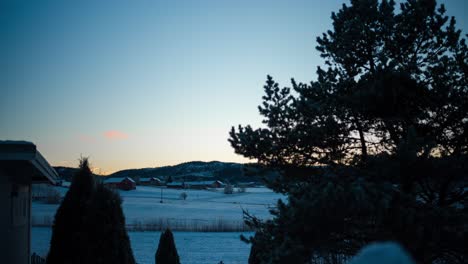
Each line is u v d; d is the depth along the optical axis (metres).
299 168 9.72
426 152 7.44
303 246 7.07
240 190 164.50
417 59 9.73
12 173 9.57
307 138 9.33
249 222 9.59
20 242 11.57
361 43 9.57
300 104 9.52
